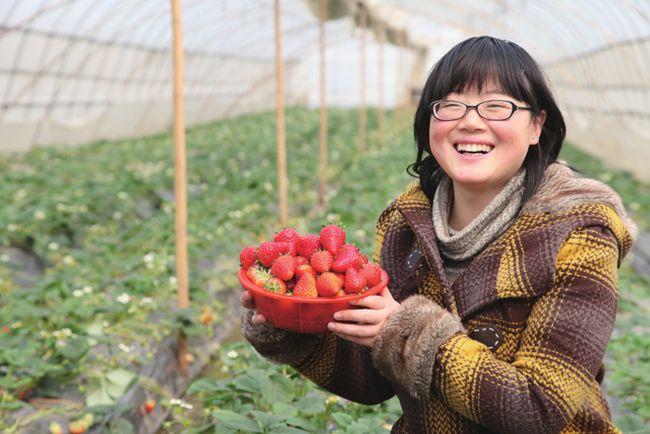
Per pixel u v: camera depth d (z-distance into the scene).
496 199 1.71
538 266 1.57
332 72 37.59
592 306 1.52
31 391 4.39
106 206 9.91
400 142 20.39
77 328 5.00
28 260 7.87
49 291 5.85
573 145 22.28
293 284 1.83
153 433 4.38
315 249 1.87
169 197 11.34
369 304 1.68
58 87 16.28
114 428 3.92
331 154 17.08
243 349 4.57
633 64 14.32
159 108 22.47
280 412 3.42
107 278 6.46
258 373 3.79
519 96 1.68
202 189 11.27
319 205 11.57
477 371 1.51
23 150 15.95
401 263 1.95
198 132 22.84
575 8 14.48
